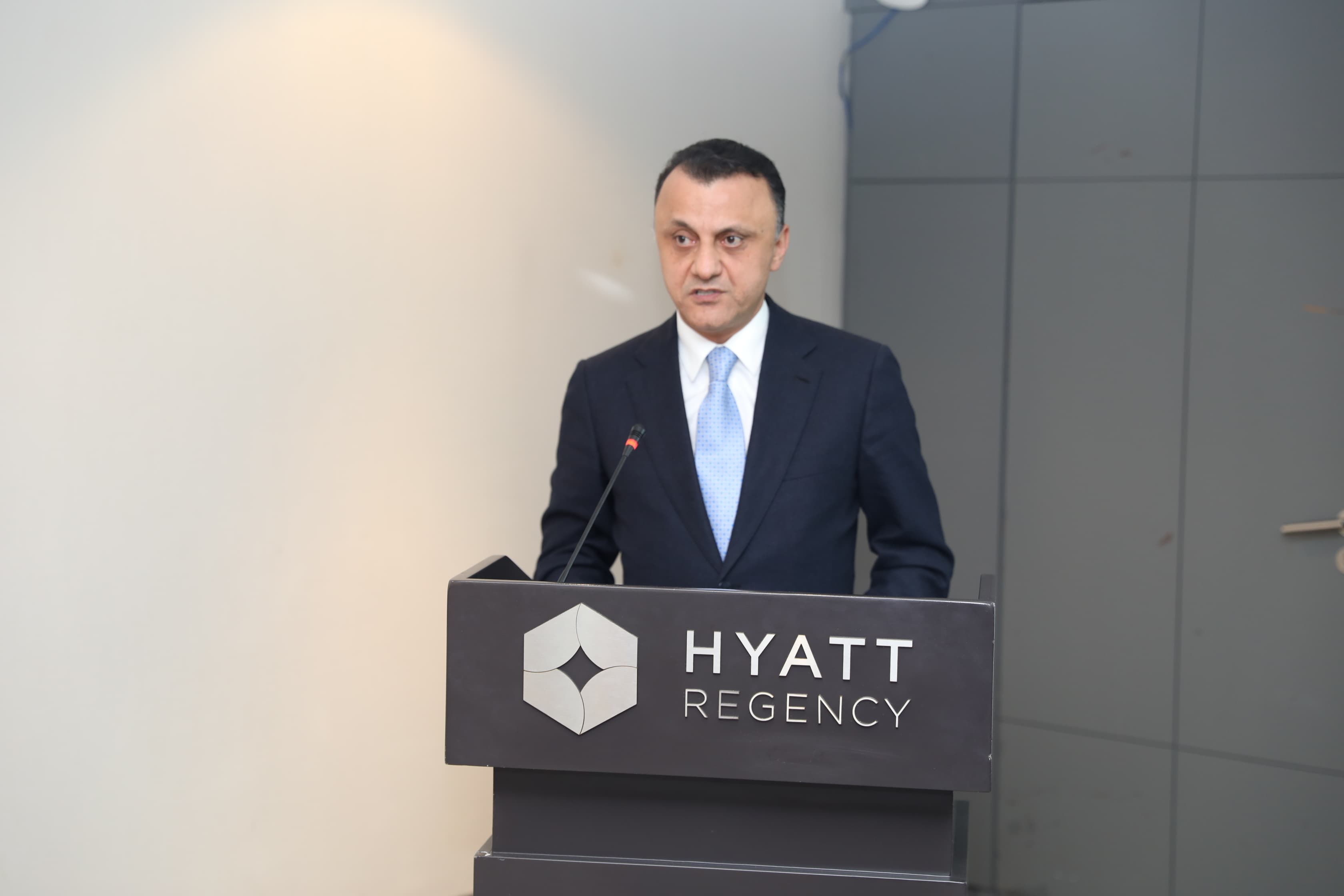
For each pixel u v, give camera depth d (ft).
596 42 8.70
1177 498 8.68
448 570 8.35
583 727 4.40
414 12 7.79
